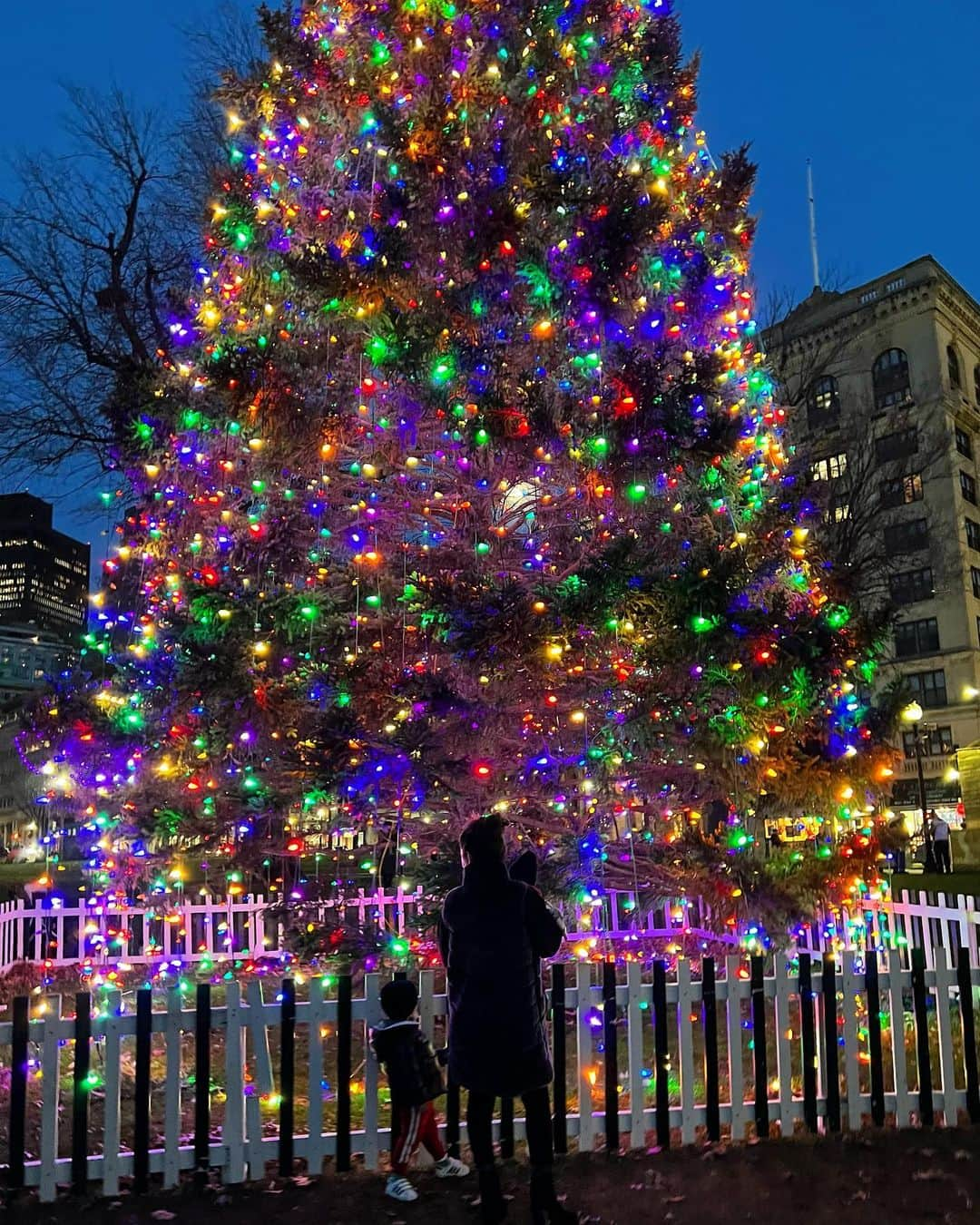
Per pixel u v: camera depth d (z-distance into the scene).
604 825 9.48
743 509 8.42
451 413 7.93
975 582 47.41
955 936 7.96
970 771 22.81
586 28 8.82
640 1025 5.21
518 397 7.78
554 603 6.98
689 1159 4.93
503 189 7.74
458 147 7.83
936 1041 7.05
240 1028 4.87
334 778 7.29
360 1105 5.98
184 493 9.09
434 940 8.96
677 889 8.50
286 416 7.61
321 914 8.90
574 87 8.71
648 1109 5.18
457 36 8.27
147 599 10.48
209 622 7.85
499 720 7.62
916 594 48.38
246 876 10.02
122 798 9.05
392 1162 4.58
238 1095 4.80
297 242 8.41
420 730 7.26
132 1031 4.74
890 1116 5.43
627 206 7.46
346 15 8.63
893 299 46.56
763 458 9.01
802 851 7.71
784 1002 5.40
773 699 7.29
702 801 8.70
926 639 47.81
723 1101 5.79
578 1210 4.30
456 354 7.70
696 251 8.60
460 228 7.64
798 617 7.55
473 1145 4.20
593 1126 5.10
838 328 47.69
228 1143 4.75
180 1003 4.82
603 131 8.61
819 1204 4.37
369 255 7.41
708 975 5.30
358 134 8.43
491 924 4.32
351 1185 4.66
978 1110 5.50
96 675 10.11
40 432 17.64
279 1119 4.91
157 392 8.84
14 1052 4.62
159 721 8.96
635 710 7.90
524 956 4.29
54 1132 4.57
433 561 8.46
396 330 7.54
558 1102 5.06
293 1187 4.64
